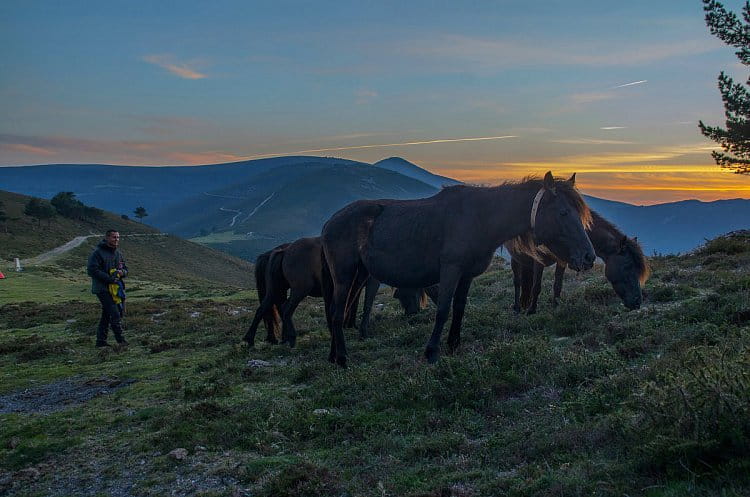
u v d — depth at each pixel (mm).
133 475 5793
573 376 6680
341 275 9375
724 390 4281
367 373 8023
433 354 8359
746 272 11641
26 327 18562
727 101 21234
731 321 7988
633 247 10195
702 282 11352
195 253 129375
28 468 6180
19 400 9281
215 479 5449
